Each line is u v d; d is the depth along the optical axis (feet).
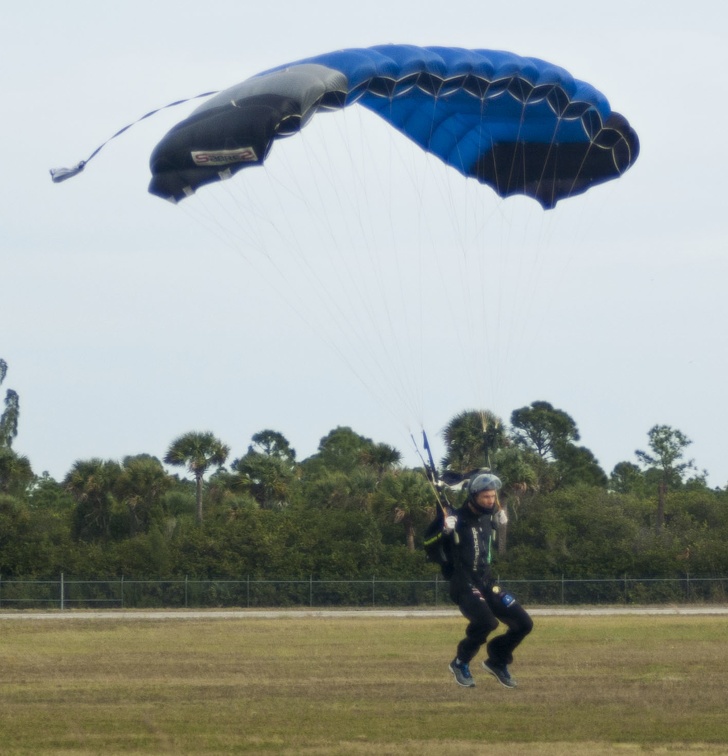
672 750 144.87
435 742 150.51
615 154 192.85
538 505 643.04
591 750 144.66
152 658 269.23
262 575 568.00
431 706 184.65
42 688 210.79
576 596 553.64
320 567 576.61
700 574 577.84
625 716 172.96
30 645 308.19
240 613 479.82
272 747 147.13
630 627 378.32
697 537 620.08
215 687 211.82
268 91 155.63
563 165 192.54
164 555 570.87
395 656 272.92
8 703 190.39
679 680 220.43
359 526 604.49
